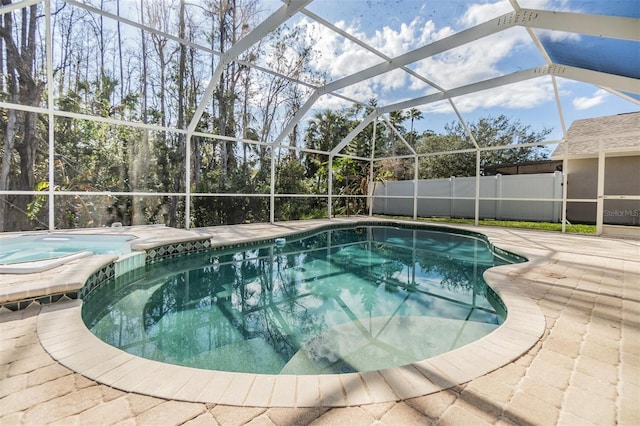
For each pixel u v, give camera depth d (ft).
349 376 5.53
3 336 6.89
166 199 37.09
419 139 65.26
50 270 11.07
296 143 46.96
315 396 4.94
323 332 9.73
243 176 36.47
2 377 5.35
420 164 59.72
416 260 19.88
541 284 11.30
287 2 15.39
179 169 38.01
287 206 39.19
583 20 13.23
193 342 8.98
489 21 16.58
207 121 39.11
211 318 10.80
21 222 31.14
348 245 25.00
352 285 14.78
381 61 22.31
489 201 38.45
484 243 25.50
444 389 5.17
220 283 14.93
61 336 6.91
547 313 8.60
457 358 6.19
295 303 12.37
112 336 9.23
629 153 26.63
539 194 34.94
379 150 48.91
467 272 17.10
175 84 38.73
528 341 6.94
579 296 10.01
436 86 25.22
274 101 44.11
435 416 4.52
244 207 35.65
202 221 33.32
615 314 8.52
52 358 5.98
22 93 32.12
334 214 44.73
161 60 38.37
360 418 4.46
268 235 23.85
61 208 31.81
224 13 37.50
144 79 38.11
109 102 35.63
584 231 28.22
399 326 10.11
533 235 24.59
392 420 4.43
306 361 7.95
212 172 35.94
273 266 18.24
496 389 5.19
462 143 58.29
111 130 34.55
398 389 5.15
